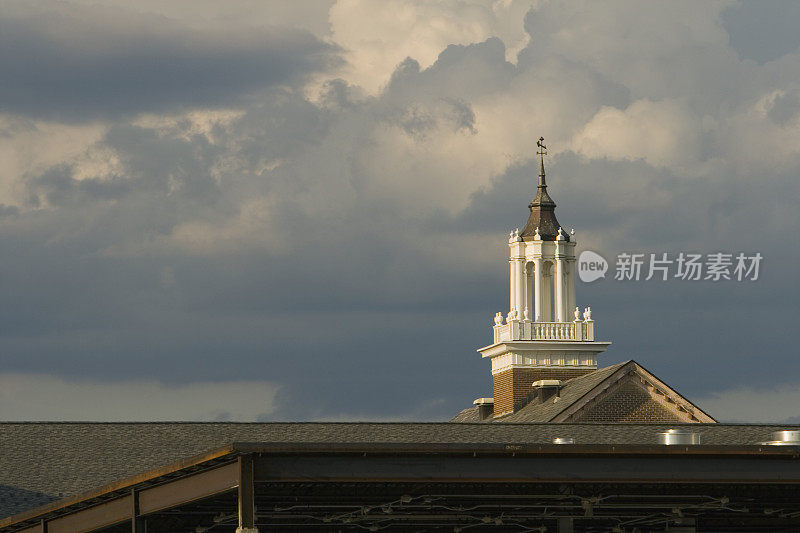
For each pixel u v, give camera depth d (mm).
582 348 151000
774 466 56562
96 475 84250
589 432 91312
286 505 67375
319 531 79062
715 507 72438
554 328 152250
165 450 87562
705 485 65312
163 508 57750
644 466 55719
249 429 91062
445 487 64438
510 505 70375
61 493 81875
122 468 85188
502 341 150375
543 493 66875
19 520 65000
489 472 54375
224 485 54531
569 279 155625
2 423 92312
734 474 56281
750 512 77188
